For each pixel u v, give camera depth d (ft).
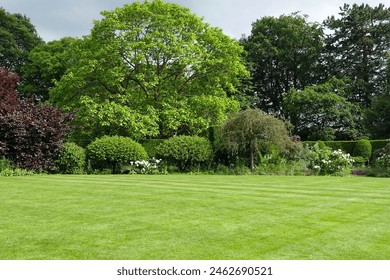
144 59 65.10
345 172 52.03
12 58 103.50
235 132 55.67
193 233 15.31
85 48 70.54
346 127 100.48
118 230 15.69
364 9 113.29
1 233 15.15
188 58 66.28
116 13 68.39
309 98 95.45
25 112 49.34
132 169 53.42
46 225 16.49
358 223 17.25
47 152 48.80
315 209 20.54
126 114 61.82
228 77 75.87
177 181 35.78
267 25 115.75
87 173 51.90
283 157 57.11
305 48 112.98
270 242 14.19
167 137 72.08
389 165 52.11
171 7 69.82
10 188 28.53
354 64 113.50
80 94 70.49
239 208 20.71
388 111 87.15
